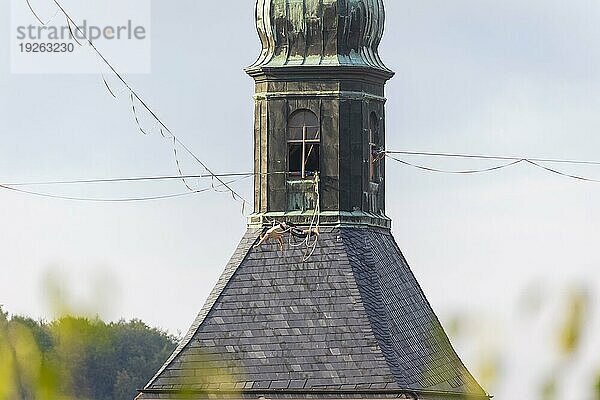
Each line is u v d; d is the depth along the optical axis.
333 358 177.50
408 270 191.88
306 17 187.75
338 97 186.62
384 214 193.88
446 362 170.50
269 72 187.12
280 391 175.88
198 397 41.03
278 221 186.38
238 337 180.12
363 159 187.75
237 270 185.00
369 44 190.88
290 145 187.50
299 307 181.38
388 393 173.62
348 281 182.25
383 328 179.50
